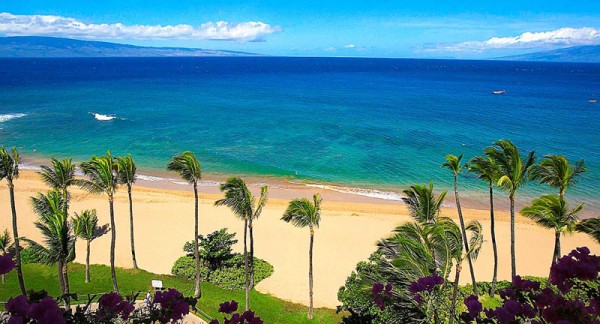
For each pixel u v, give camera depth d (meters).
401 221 38.94
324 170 56.00
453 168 26.27
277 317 24.33
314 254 32.50
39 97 113.56
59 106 98.56
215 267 29.61
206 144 67.25
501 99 123.81
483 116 92.94
